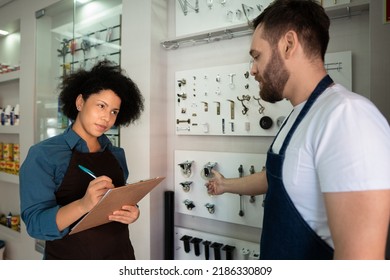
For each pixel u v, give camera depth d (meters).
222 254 1.62
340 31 1.29
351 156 0.48
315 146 0.56
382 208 0.45
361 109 0.52
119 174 1.18
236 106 1.53
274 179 0.69
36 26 2.22
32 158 0.95
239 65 1.51
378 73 1.03
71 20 2.14
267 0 1.46
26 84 2.27
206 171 1.57
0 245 2.39
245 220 1.54
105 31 1.95
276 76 0.71
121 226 1.15
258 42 0.73
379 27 1.03
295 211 0.63
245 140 1.57
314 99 0.65
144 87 1.67
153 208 1.70
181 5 1.71
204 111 1.63
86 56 2.06
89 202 0.81
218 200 1.62
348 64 1.24
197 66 1.71
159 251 1.74
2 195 2.78
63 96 1.21
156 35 1.70
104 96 1.06
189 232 1.74
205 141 1.70
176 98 1.73
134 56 1.71
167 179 1.83
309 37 0.66
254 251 1.52
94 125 1.06
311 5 0.68
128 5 1.74
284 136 0.74
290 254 0.64
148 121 1.66
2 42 2.78
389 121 1.01
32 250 2.20
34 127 2.22
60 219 0.85
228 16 1.56
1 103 2.79
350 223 0.46
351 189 0.47
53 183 0.97
